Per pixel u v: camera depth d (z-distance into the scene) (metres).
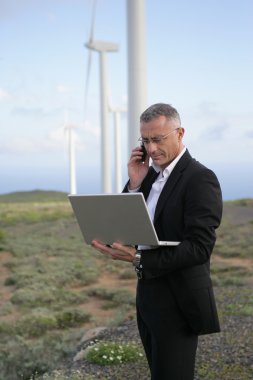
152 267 2.96
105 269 20.39
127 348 6.67
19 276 17.84
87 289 16.06
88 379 5.79
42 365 7.01
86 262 21.42
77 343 8.33
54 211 54.62
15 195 120.00
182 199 3.04
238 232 30.69
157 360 3.16
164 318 3.11
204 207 2.95
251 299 10.37
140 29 21.05
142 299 3.21
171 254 2.93
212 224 2.95
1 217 47.69
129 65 21.11
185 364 3.14
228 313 9.03
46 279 17.27
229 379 5.46
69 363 6.85
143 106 20.94
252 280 15.31
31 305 14.02
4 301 14.79
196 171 3.04
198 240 2.92
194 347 3.18
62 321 11.69
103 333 8.30
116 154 54.75
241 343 6.76
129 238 2.98
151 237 2.88
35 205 75.31
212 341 6.96
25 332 10.60
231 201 61.66
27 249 25.08
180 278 3.04
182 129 3.15
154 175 3.38
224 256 22.50
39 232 34.84
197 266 3.07
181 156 3.14
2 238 29.06
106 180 43.94
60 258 22.42
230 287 13.27
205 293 3.06
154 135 3.05
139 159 3.50
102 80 42.75
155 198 3.22
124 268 20.64
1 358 7.39
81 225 3.16
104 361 6.37
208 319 3.07
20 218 46.91
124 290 15.31
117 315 10.57
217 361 6.07
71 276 17.97
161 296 3.11
